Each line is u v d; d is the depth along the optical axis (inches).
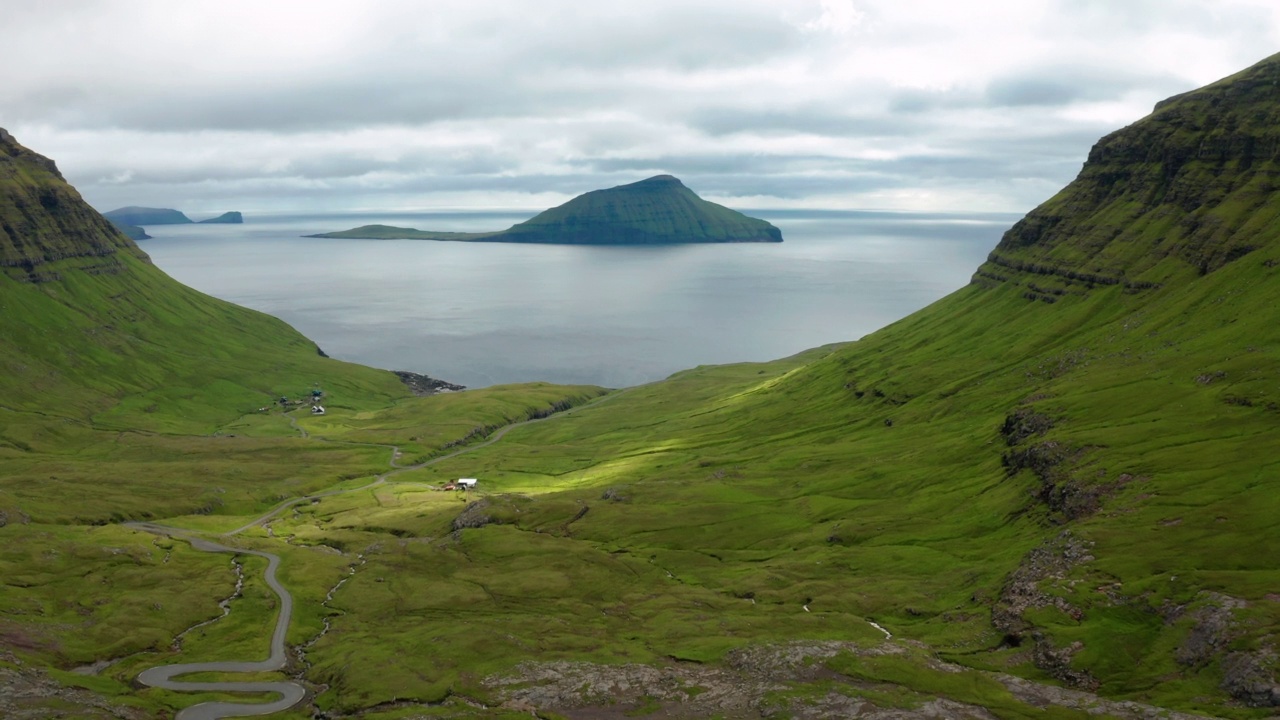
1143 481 6107.3
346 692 5713.6
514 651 6072.8
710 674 5191.9
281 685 6087.6
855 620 5846.5
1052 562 5492.1
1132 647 4468.5
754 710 4542.3
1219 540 5044.3
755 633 5851.4
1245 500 5393.7
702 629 6082.7
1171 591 4694.9
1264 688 3737.7
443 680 5654.5
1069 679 4424.2
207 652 6737.2
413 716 5004.9
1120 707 3981.3
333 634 7096.5
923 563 6722.4
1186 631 4370.1
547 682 5369.1
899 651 5017.2
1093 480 6412.4
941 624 5556.1
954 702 4296.3
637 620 6658.5
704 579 7564.0
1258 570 4685.0
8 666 5649.6
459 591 7859.3
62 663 6299.2
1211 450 6254.9
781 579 7032.5
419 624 7121.1
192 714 5502.0
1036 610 5029.5
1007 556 6230.3
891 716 4165.8
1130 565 5073.8
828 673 4859.7
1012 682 4488.2
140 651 6752.0
